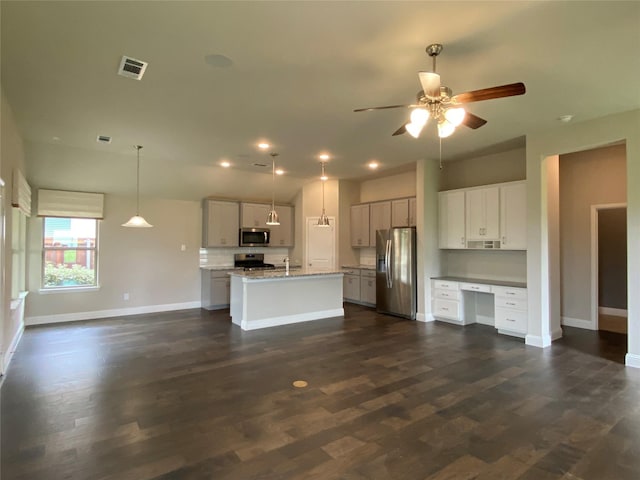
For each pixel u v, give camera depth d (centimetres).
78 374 378
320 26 239
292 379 365
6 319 393
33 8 220
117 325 601
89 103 369
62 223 638
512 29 244
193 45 263
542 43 262
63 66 294
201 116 405
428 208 630
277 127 443
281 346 480
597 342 493
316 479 211
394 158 610
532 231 483
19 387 343
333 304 675
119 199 686
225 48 267
